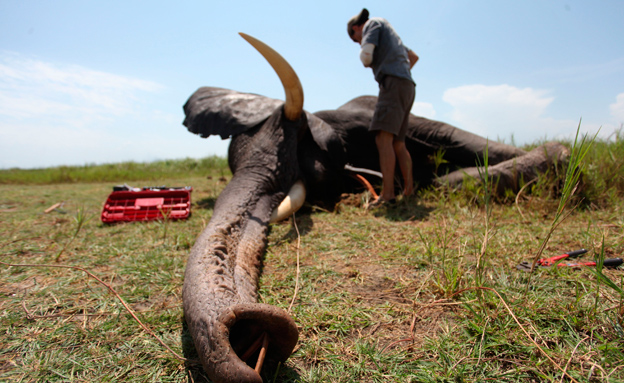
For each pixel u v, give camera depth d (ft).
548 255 7.91
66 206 16.30
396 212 12.48
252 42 10.85
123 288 7.01
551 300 5.84
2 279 7.48
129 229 11.37
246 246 7.68
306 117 13.09
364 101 17.46
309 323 5.58
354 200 13.76
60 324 5.74
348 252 8.70
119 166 39.68
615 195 12.45
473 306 5.80
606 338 4.96
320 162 13.50
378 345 5.06
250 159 11.69
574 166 5.44
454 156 15.97
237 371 3.64
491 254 7.97
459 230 10.12
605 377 4.22
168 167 40.01
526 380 4.31
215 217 8.43
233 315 4.01
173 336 5.34
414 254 8.32
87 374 4.60
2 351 5.09
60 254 8.64
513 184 12.92
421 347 4.98
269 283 7.06
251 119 13.32
